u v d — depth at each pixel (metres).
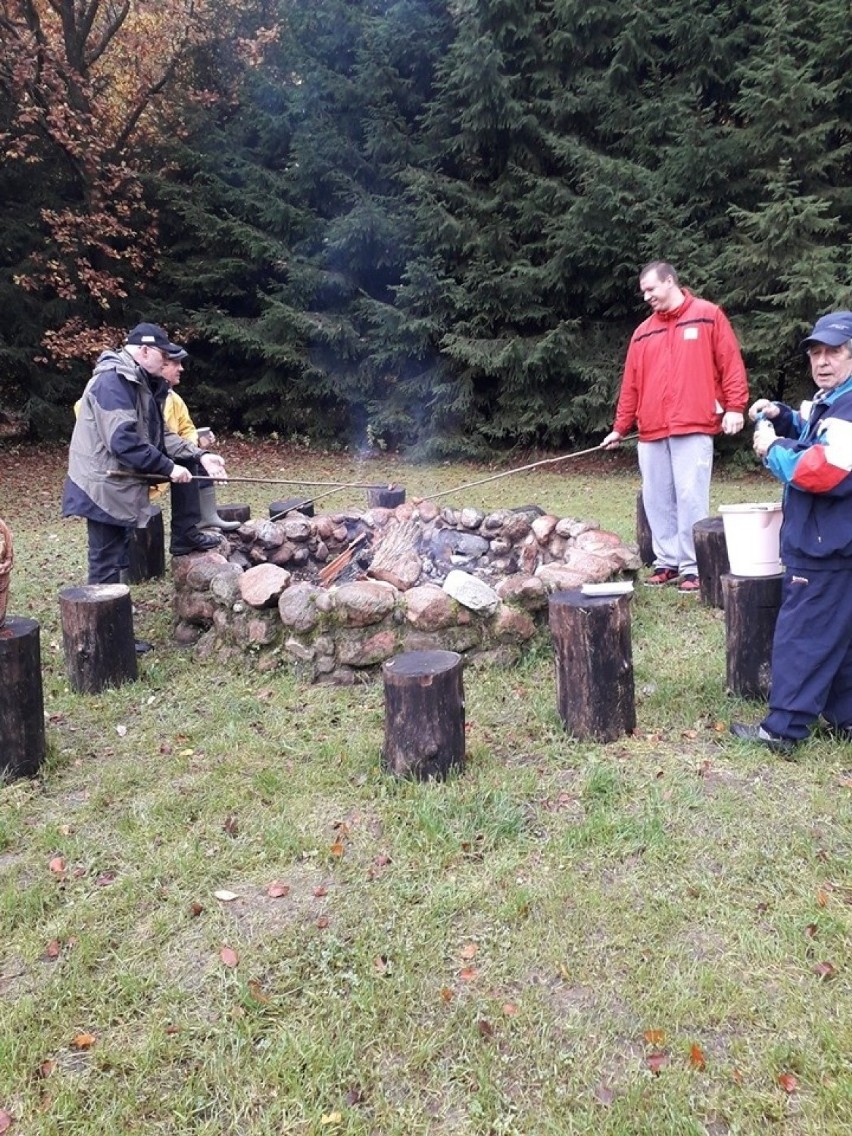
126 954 2.17
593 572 4.31
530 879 2.41
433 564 5.51
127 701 3.81
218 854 2.60
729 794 2.80
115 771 3.15
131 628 4.00
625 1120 1.66
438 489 10.37
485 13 11.45
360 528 5.80
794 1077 1.74
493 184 12.45
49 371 13.39
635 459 12.05
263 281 14.13
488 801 2.82
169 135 13.93
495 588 4.41
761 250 10.00
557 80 11.73
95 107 13.16
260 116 13.48
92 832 2.75
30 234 12.84
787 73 9.81
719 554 4.75
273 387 13.86
